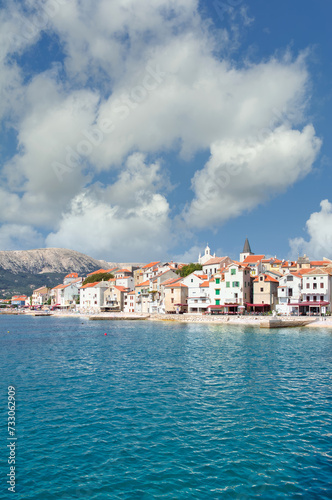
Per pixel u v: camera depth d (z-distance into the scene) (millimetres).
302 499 16906
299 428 24609
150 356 51625
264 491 17547
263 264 145875
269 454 21047
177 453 21172
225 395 31703
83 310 191750
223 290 130500
